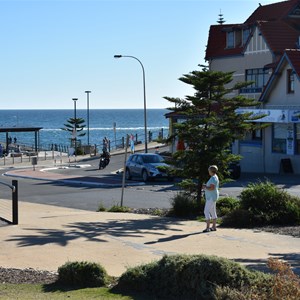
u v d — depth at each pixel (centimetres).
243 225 1838
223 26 5169
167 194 3038
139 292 995
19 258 1337
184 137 2181
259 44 4531
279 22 4578
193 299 916
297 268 1193
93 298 960
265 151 4178
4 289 1038
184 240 1577
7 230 1709
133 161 3944
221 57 4884
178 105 2242
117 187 3512
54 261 1306
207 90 2197
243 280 899
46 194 3203
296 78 3909
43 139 14425
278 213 1870
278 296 762
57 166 5394
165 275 963
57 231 1705
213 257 948
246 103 2233
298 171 3950
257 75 4569
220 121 2202
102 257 1347
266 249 1449
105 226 1834
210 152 2141
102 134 16112
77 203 2773
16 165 5606
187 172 2175
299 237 1625
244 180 3606
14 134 17738
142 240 1575
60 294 996
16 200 1831
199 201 2162
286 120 3847
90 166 5359
